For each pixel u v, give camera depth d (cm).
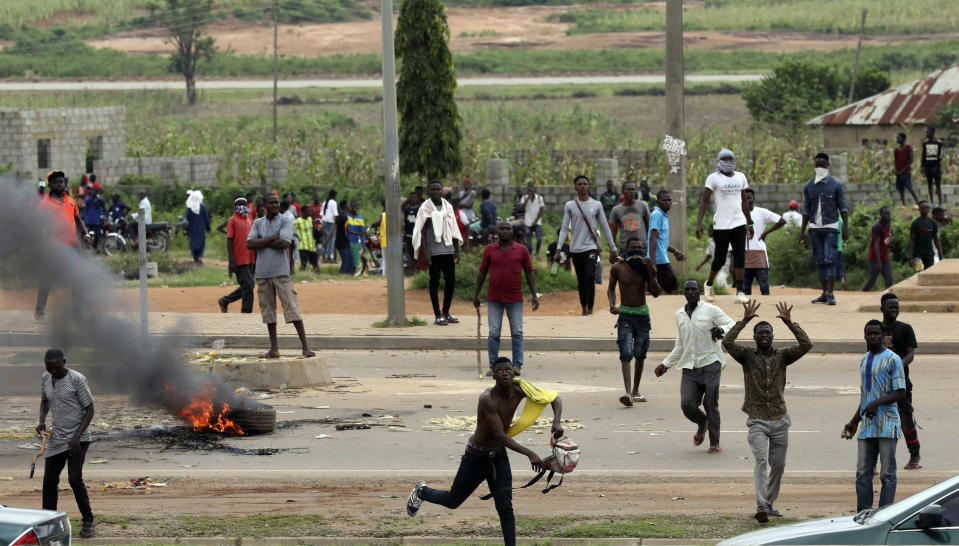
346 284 4334
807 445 2089
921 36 18400
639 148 8962
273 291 2645
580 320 3369
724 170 3347
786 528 1246
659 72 16838
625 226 3244
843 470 1916
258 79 16938
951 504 1173
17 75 16475
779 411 1653
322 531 1577
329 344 3189
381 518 1652
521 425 1511
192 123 12219
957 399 2455
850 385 2628
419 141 6012
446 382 2700
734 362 2947
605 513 1672
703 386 2061
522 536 1556
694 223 6188
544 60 17588
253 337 3161
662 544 1493
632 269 2436
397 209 3334
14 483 1859
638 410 2400
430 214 3306
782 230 4738
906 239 4541
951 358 2906
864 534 1173
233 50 18388
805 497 1766
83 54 17862
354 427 2244
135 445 2114
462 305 3788
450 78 6019
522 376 2773
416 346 3166
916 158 6881
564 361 2970
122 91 15300
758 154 7438
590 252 3372
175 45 18500
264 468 1948
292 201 5528
